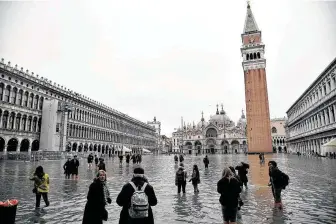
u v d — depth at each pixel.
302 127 88.81
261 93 93.19
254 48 97.50
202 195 15.34
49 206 12.55
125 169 33.09
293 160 50.62
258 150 89.94
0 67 51.38
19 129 56.28
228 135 159.12
